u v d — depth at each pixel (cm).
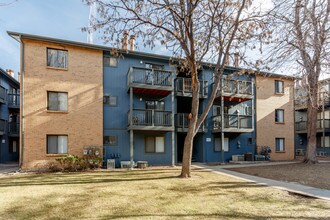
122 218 523
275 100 2181
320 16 718
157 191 792
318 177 1091
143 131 1645
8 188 833
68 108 1455
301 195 760
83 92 1498
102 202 654
